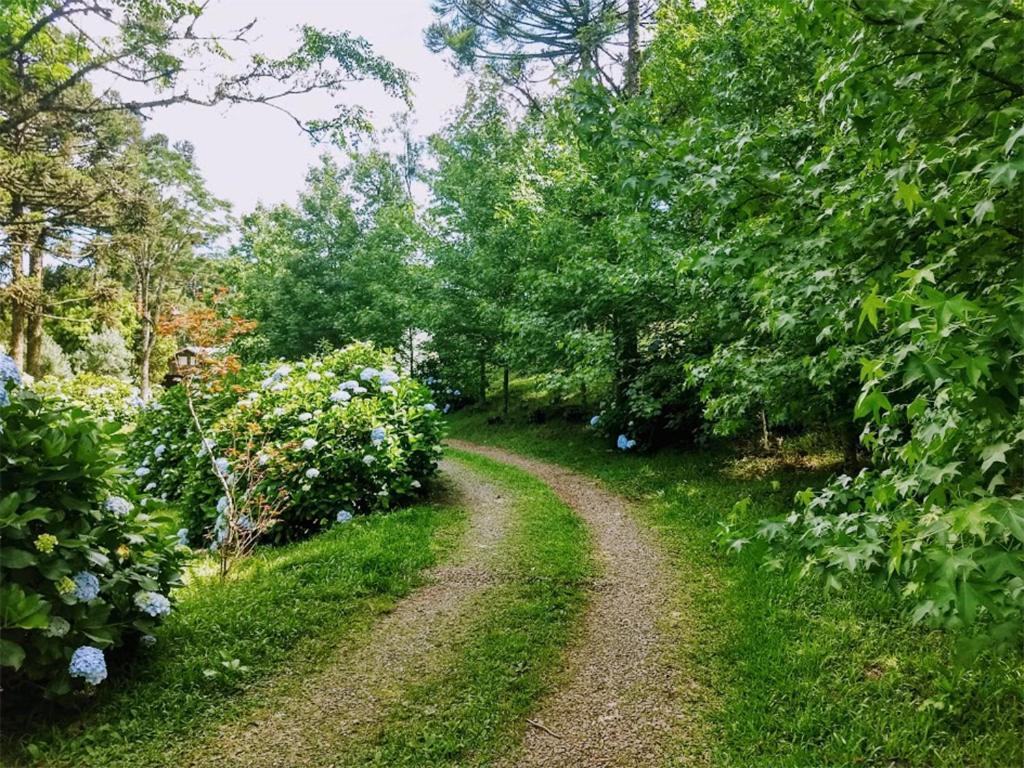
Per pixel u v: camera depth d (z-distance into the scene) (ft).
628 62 32.42
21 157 34.91
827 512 7.23
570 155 27.61
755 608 11.51
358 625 11.35
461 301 40.55
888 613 10.56
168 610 9.73
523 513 18.52
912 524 5.37
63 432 8.71
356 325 54.03
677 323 22.03
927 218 5.90
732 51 17.15
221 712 8.75
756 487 19.11
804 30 6.55
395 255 54.85
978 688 8.29
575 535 16.48
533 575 13.57
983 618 5.41
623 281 20.89
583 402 35.68
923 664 9.02
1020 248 5.44
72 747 7.77
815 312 7.54
